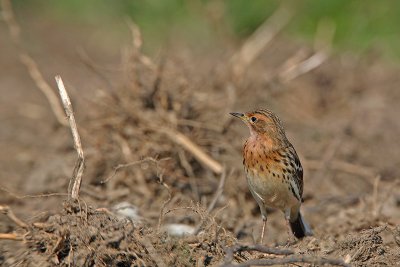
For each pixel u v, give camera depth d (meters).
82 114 15.48
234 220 12.18
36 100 19.66
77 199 9.49
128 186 12.97
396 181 13.45
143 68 14.01
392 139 16.47
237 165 13.63
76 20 25.62
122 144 13.42
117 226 9.26
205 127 13.85
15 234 9.70
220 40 20.59
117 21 24.11
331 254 9.97
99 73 14.66
